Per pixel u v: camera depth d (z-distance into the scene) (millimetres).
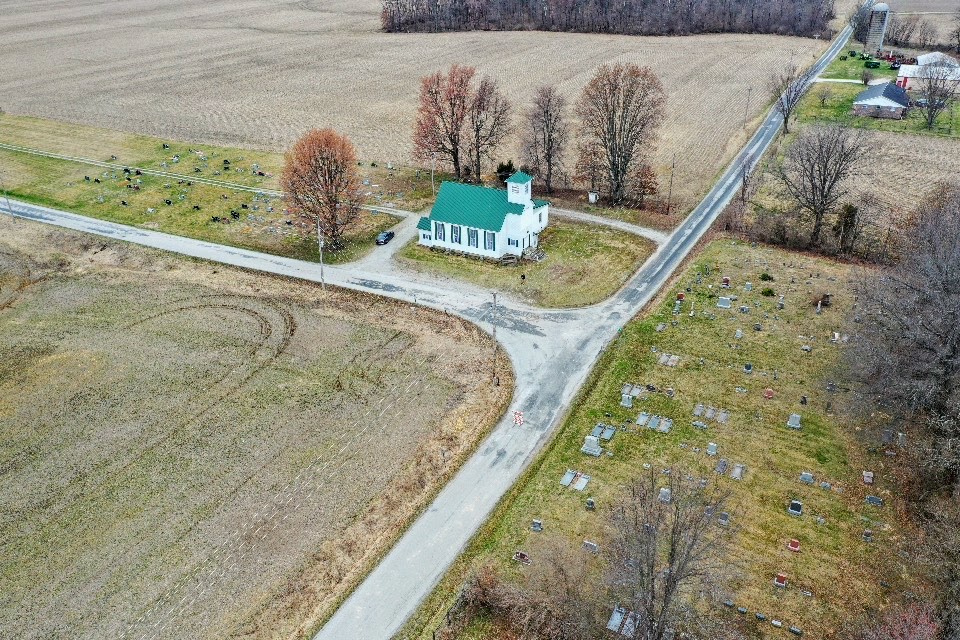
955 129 126812
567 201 103688
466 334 74000
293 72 183500
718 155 118938
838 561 47219
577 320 75625
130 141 136625
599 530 50188
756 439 57844
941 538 48000
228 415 63719
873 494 52219
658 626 38812
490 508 52969
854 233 85500
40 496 55812
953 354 51406
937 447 53594
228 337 75312
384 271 87562
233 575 48812
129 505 54688
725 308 75750
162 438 61250
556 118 105750
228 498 54906
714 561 47250
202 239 97812
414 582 47656
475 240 88875
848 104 142625
